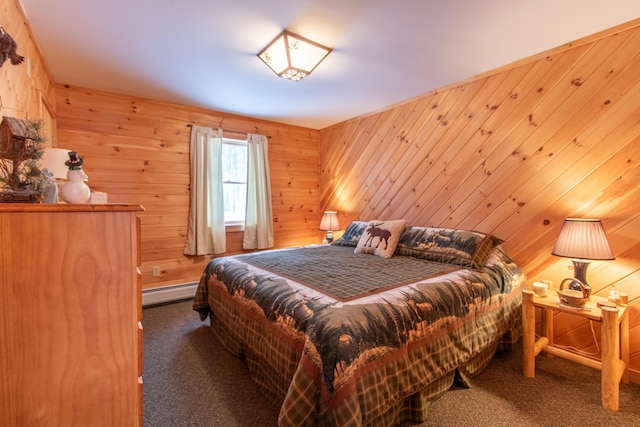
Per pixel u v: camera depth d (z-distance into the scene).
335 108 3.50
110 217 0.85
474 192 2.63
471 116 2.64
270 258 2.53
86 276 0.83
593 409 1.62
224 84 2.79
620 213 1.91
